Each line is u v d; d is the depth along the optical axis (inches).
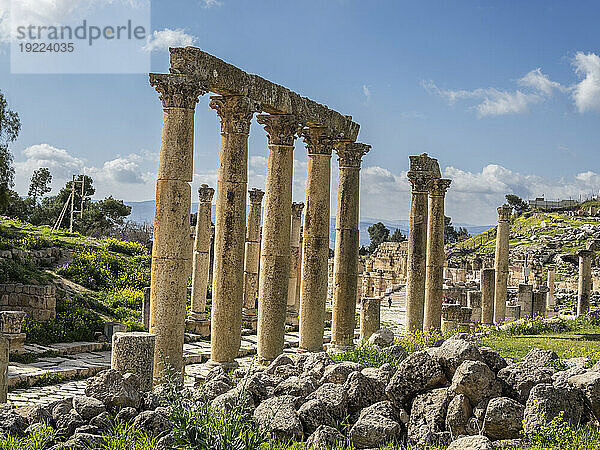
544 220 4948.3
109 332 1261.1
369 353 793.6
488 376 517.3
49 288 1282.0
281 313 921.5
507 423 485.4
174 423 474.3
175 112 751.1
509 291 2721.5
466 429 497.4
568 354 996.6
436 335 1107.3
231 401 535.5
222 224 851.4
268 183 933.2
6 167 2087.8
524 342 1184.8
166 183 748.0
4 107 2059.5
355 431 504.1
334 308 1088.2
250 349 1261.1
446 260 3595.0
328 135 1022.4
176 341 750.5
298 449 485.4
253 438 467.2
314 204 1021.2
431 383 536.4
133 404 536.1
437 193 1327.5
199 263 1515.7
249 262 1627.7
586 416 505.7
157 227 751.7
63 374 973.8
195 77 755.4
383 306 2696.9
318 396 553.3
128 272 2007.9
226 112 853.8
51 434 486.3
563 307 2591.0
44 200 4722.0
